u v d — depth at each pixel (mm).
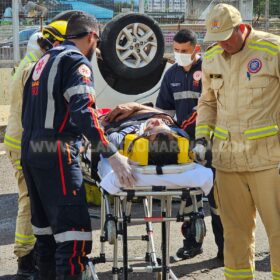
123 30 7750
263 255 5672
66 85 3947
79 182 4090
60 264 4027
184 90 5539
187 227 5520
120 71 7793
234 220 4340
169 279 4688
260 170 4055
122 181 3805
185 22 17906
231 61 4059
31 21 16203
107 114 4812
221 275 5195
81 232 4059
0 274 5266
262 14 20125
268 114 4016
